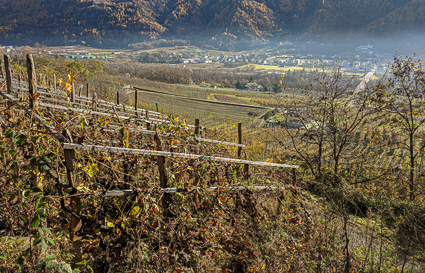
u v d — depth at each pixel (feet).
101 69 252.01
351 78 35.58
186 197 13.56
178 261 11.83
